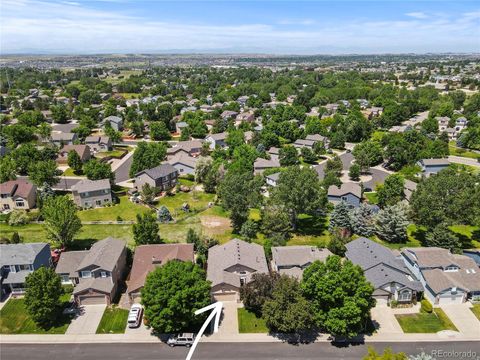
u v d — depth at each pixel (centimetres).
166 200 8931
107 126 15088
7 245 5625
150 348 4378
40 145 12500
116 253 5631
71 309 4997
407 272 5303
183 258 5453
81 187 8494
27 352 4316
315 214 8138
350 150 13350
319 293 4347
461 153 12731
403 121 17788
